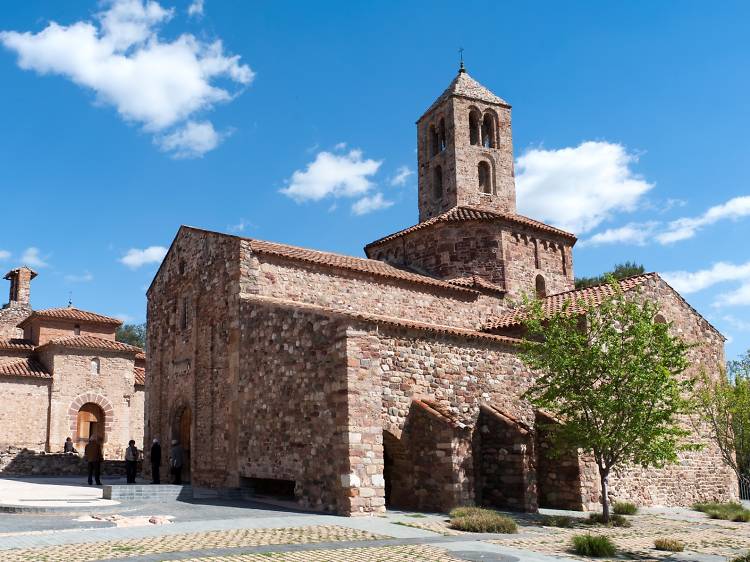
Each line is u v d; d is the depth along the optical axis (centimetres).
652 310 2130
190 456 2527
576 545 1408
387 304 2655
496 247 3041
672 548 1499
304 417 1950
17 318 4719
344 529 1516
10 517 1611
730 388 2336
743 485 3203
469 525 1612
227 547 1230
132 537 1327
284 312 2102
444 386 2144
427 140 3597
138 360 4631
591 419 2022
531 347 2152
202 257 2622
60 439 3738
